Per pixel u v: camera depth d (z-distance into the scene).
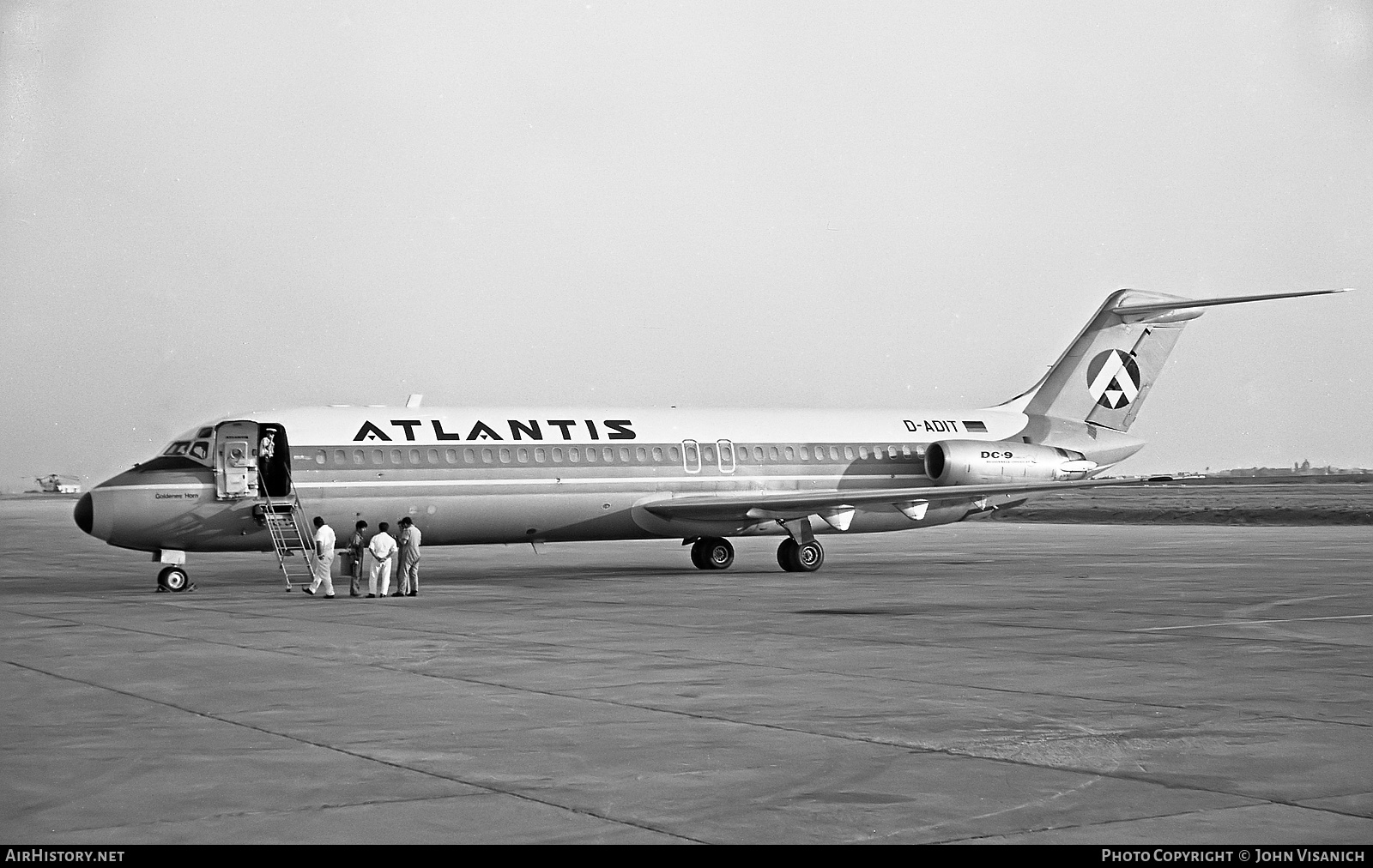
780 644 19.69
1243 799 10.20
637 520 36.28
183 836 9.17
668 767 11.27
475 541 34.94
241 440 31.56
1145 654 18.47
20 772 11.11
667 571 38.44
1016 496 38.28
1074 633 21.06
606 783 10.70
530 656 18.36
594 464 35.56
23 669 17.11
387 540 28.70
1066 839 9.10
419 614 24.55
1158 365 43.22
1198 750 11.91
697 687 15.57
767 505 35.62
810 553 37.94
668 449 36.84
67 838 9.13
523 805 10.02
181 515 30.81
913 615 24.05
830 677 16.39
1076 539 61.59
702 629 21.83
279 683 15.95
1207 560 42.41
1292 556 44.84
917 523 40.62
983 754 11.77
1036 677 16.34
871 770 11.14
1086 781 10.74
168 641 20.27
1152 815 9.72
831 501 35.50
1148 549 50.88
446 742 12.32
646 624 22.67
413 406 35.03
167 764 11.39
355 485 32.50
